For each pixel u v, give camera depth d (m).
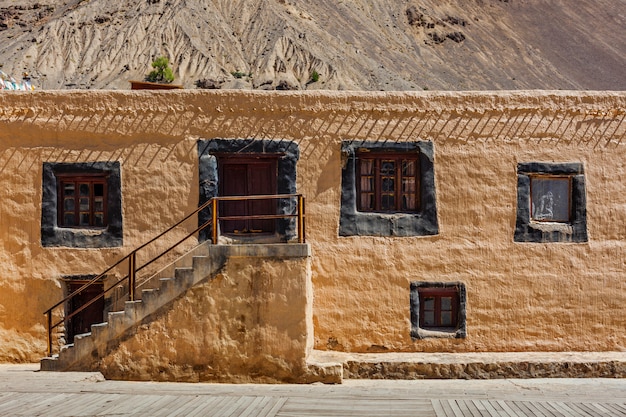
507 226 13.45
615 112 13.61
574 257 13.48
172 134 13.41
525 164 13.49
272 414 9.25
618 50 155.00
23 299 13.39
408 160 13.62
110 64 99.94
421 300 13.47
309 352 12.04
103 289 13.41
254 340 11.66
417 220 13.39
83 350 11.90
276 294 11.70
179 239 13.30
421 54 128.75
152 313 11.77
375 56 117.69
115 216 13.38
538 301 13.39
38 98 13.49
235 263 11.76
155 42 103.00
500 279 13.38
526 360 12.35
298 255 11.72
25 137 13.51
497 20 154.88
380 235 13.38
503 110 13.54
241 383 11.59
